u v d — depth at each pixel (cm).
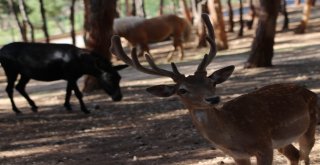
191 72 2227
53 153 1123
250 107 675
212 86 648
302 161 829
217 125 653
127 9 4666
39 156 1107
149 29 2895
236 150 672
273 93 706
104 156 1058
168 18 2930
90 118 1481
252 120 667
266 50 2042
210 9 3028
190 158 967
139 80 2155
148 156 1019
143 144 1124
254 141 665
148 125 1318
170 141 1125
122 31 2891
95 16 1858
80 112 1576
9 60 1606
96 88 1875
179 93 657
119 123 1378
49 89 2166
